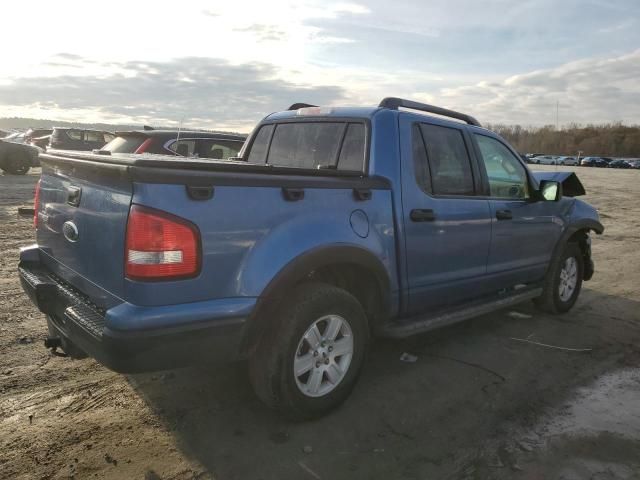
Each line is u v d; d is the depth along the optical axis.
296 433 3.11
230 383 3.68
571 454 3.01
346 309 3.25
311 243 3.03
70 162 3.07
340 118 4.00
